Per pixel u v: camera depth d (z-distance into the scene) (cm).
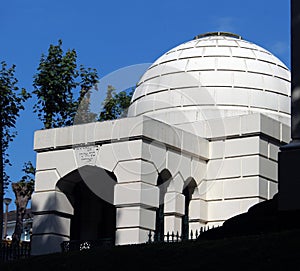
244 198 3325
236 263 1545
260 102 3788
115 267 1709
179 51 3988
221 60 3866
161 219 3186
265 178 3359
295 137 1859
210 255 1616
